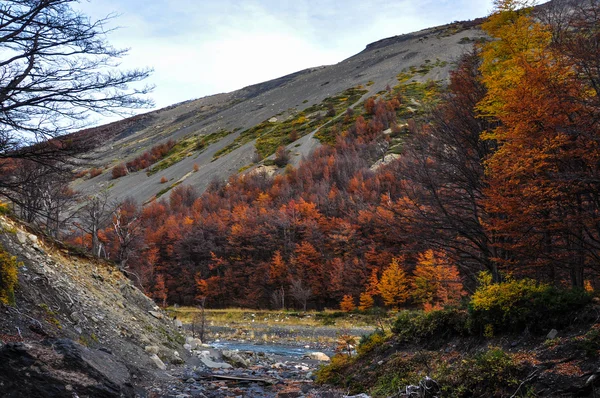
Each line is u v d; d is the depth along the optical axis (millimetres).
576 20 12992
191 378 12539
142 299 18391
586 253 11125
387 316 44562
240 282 70438
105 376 7699
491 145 14188
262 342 31375
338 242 60625
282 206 83562
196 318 49062
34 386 6656
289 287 63844
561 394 6523
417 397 8477
